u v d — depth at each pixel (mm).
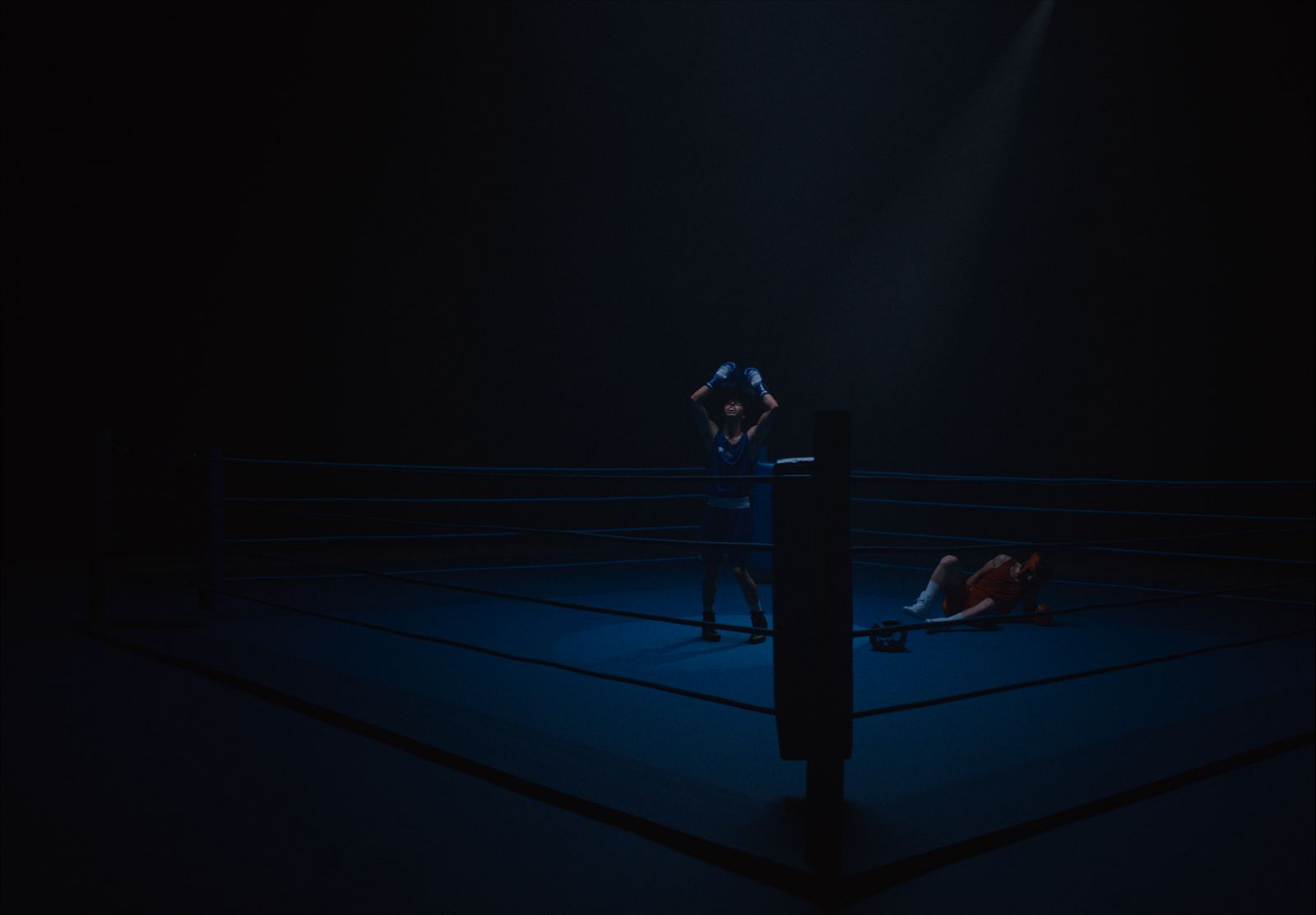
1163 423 11047
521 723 3293
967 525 12398
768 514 7934
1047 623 5949
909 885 2115
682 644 5004
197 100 9156
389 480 11156
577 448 11961
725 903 2020
